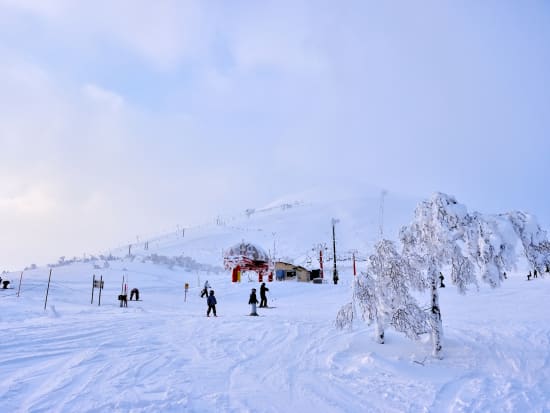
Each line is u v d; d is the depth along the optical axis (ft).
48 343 38.17
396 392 29.89
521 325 49.21
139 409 22.98
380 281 42.01
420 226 41.96
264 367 34.63
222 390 27.96
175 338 43.80
